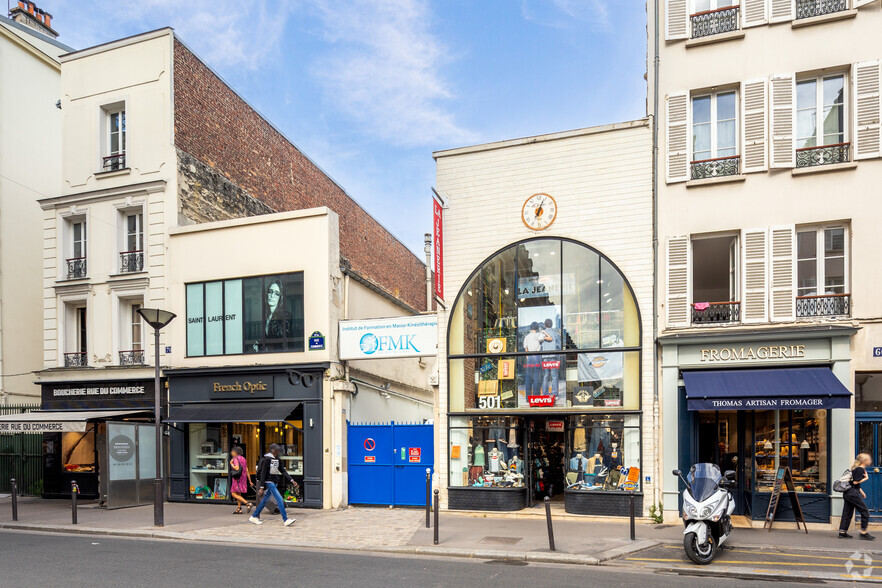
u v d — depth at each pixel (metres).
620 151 14.70
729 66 14.00
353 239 26.77
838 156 13.22
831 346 12.66
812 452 13.02
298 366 16.33
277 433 17.12
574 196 14.98
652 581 8.65
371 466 16.31
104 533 12.90
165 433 17.72
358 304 19.25
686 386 13.01
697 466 10.66
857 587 8.53
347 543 11.33
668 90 14.44
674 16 14.46
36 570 9.24
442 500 15.32
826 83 13.57
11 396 21.80
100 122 19.19
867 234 12.79
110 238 18.73
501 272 15.46
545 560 10.09
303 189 24.75
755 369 13.20
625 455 14.06
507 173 15.55
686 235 14.02
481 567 9.59
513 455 15.12
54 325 19.19
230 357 17.31
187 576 8.84
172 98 18.30
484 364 15.41
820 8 13.45
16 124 22.81
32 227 23.11
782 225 13.35
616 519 13.71
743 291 13.52
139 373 17.98
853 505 11.54
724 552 10.62
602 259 14.66
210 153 19.66
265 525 13.38
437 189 16.05
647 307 14.18
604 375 14.38
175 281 18.06
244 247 17.58
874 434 12.69
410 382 23.39
